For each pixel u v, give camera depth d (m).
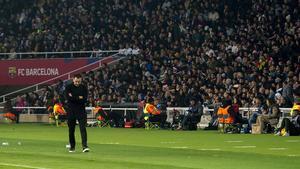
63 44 102.31
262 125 63.62
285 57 79.25
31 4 109.94
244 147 45.75
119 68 91.06
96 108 78.69
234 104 65.25
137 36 96.44
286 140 53.00
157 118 73.06
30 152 41.78
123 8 101.81
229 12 91.88
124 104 81.50
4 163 34.69
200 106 71.81
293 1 86.38
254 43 83.38
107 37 99.31
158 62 88.12
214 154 39.97
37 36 104.75
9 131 67.81
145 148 44.84
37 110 92.31
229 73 78.44
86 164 34.06
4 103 95.81
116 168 32.09
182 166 33.06
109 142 51.16
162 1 98.88
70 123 41.75
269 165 33.56
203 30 90.56
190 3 95.12
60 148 45.06
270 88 71.00
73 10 105.06
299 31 80.81
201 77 80.50
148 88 82.31
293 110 60.34
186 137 57.31
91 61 98.69
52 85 98.50
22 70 103.25
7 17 110.75
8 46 106.62
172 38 92.50
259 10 88.50
